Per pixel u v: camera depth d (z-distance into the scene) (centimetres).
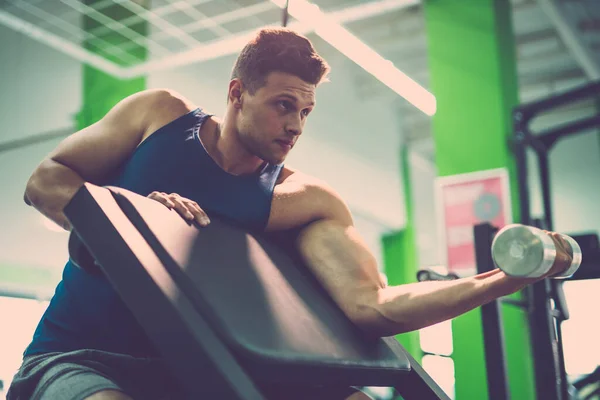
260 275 98
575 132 231
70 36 645
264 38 110
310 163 885
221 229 103
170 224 92
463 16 555
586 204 1069
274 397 110
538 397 177
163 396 108
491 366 167
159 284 80
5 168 787
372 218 1031
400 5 530
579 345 536
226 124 114
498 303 171
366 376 102
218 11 623
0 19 548
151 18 602
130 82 621
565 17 752
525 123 233
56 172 111
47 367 104
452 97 546
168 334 78
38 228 828
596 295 549
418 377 116
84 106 628
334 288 110
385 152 1060
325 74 112
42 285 850
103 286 108
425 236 1245
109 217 84
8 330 818
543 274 85
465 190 504
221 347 79
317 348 92
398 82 524
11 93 754
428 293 100
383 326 105
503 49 556
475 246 182
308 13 457
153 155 112
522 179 231
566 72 954
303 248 117
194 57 574
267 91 108
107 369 104
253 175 115
